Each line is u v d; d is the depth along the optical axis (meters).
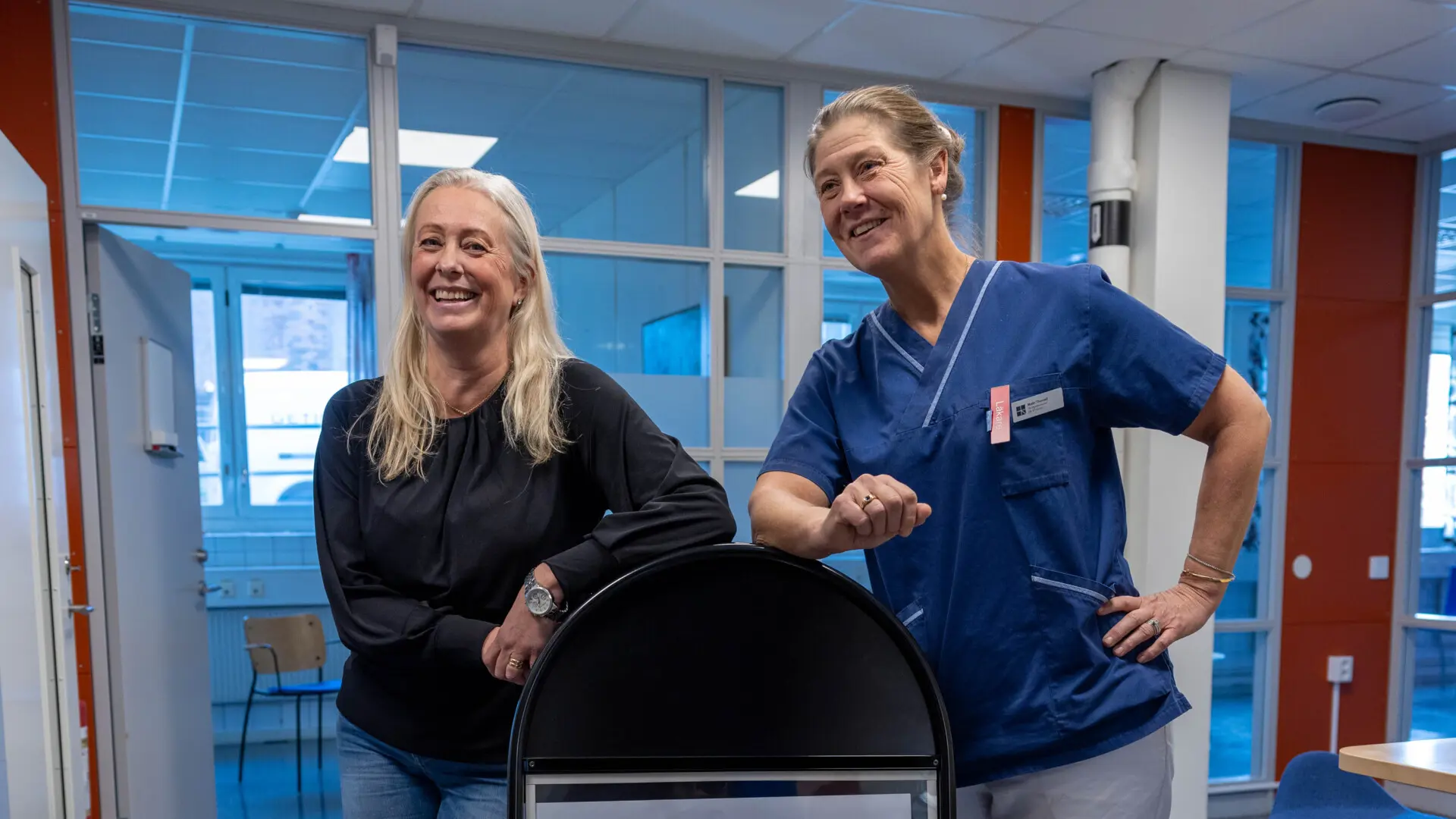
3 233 2.13
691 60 3.75
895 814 0.98
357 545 1.30
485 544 1.25
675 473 1.24
